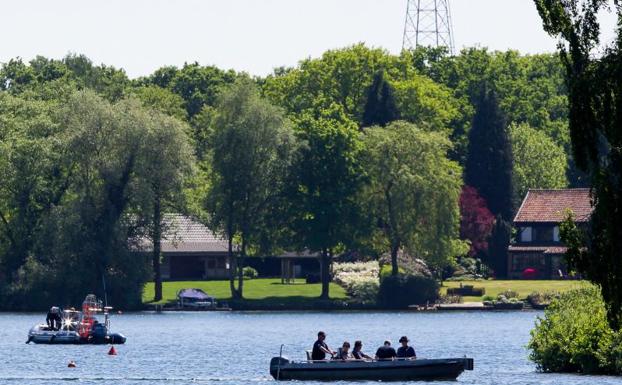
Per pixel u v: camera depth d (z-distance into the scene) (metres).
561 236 131.62
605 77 126.31
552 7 129.38
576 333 190.88
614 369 187.00
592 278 128.75
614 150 126.62
